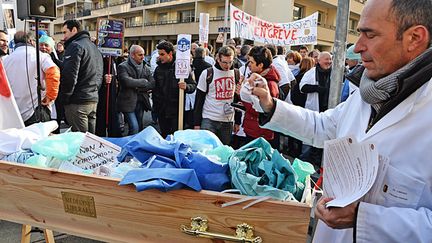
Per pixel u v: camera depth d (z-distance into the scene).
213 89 3.85
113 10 39.47
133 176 1.32
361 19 1.03
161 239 1.35
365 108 1.18
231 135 4.05
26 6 3.49
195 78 5.39
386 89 1.00
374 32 0.98
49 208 1.51
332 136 1.41
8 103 2.28
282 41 7.75
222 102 3.87
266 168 1.30
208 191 1.28
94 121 4.25
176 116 5.07
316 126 1.42
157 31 32.97
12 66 3.57
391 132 1.04
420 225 0.90
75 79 3.83
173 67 5.08
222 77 3.83
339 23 3.12
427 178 0.98
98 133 5.30
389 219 0.92
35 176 1.49
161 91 5.11
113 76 5.16
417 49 0.97
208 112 3.90
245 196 1.23
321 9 24.81
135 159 1.53
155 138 1.57
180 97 4.19
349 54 3.73
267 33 7.73
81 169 1.58
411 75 0.97
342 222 0.98
